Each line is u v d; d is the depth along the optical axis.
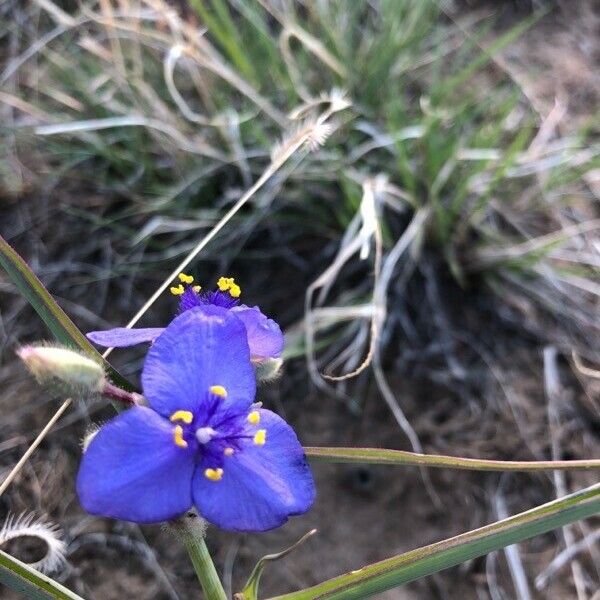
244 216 0.23
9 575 0.10
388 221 0.23
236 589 0.18
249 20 0.24
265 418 0.11
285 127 0.23
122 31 0.25
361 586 0.11
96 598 0.18
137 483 0.10
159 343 0.11
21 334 0.21
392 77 0.24
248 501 0.10
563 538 0.19
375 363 0.20
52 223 0.23
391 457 0.11
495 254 0.22
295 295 0.22
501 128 0.23
